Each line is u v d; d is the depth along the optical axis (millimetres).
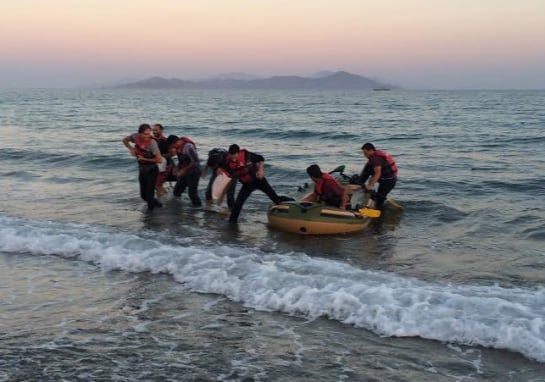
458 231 9859
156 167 11242
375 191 11633
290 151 22703
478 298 6090
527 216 10594
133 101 109688
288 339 5469
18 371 4785
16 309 6250
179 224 10234
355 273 7188
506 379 4668
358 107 73875
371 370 4836
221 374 4766
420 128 35094
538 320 5484
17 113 56938
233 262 7578
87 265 7898
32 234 9211
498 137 27922
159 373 4773
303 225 9648
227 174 11117
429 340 5402
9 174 15906
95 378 4676
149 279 7273
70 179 15172
